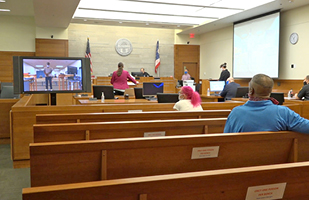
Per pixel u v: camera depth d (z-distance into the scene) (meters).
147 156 1.84
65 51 15.10
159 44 17.08
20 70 4.96
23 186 3.50
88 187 1.14
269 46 11.72
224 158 2.01
